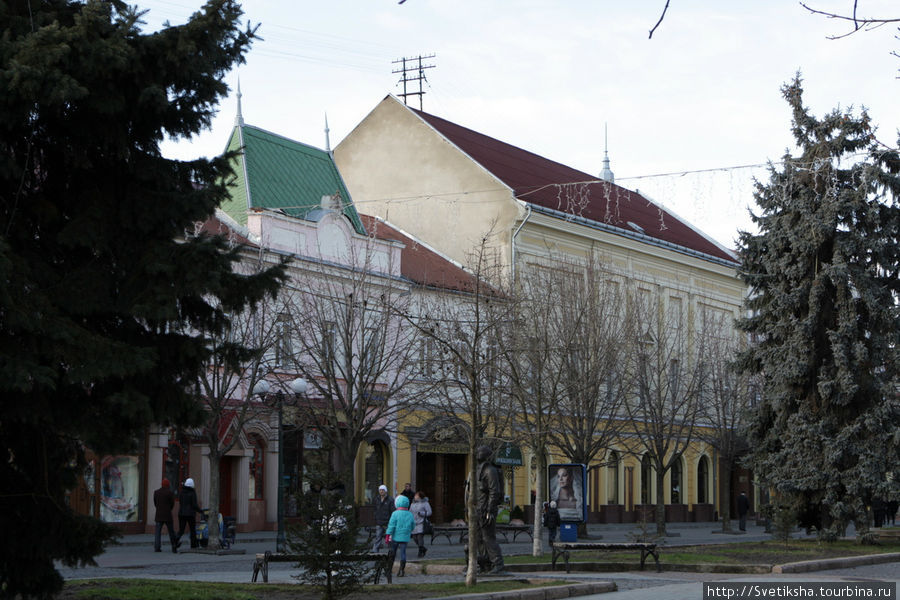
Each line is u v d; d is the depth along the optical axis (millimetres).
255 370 30703
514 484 47312
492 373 32375
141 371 12688
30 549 13336
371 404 38438
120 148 13461
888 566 25156
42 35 12281
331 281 38688
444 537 40250
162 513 28906
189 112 13875
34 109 12633
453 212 51188
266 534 36719
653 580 20594
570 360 36750
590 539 38062
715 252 64000
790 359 34094
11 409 12547
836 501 33250
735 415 47531
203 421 14102
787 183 34750
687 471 59500
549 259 44500
